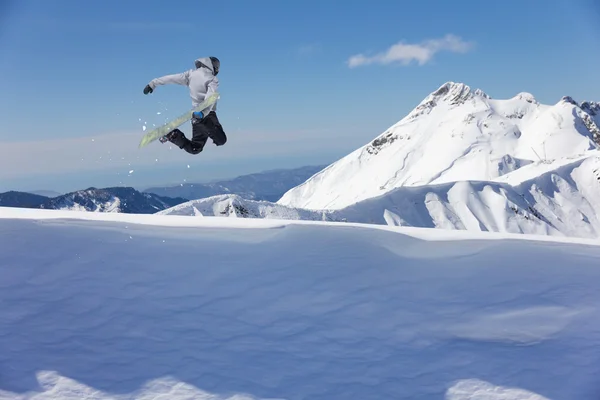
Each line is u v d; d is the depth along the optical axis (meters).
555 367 6.03
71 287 8.44
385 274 9.44
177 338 6.82
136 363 6.14
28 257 9.77
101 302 7.90
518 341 6.77
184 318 7.43
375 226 14.23
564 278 9.25
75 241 10.98
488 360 6.26
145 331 7.00
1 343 6.51
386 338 6.91
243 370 6.05
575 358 6.22
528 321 7.38
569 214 140.00
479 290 8.66
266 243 11.52
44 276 8.88
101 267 9.43
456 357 6.36
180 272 9.31
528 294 8.45
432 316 7.59
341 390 5.66
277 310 7.77
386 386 5.75
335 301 8.12
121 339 6.75
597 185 152.12
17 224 12.56
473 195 132.75
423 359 6.34
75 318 7.33
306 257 10.41
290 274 9.31
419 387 5.72
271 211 81.88
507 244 12.05
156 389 5.61
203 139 8.36
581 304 7.93
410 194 126.69
